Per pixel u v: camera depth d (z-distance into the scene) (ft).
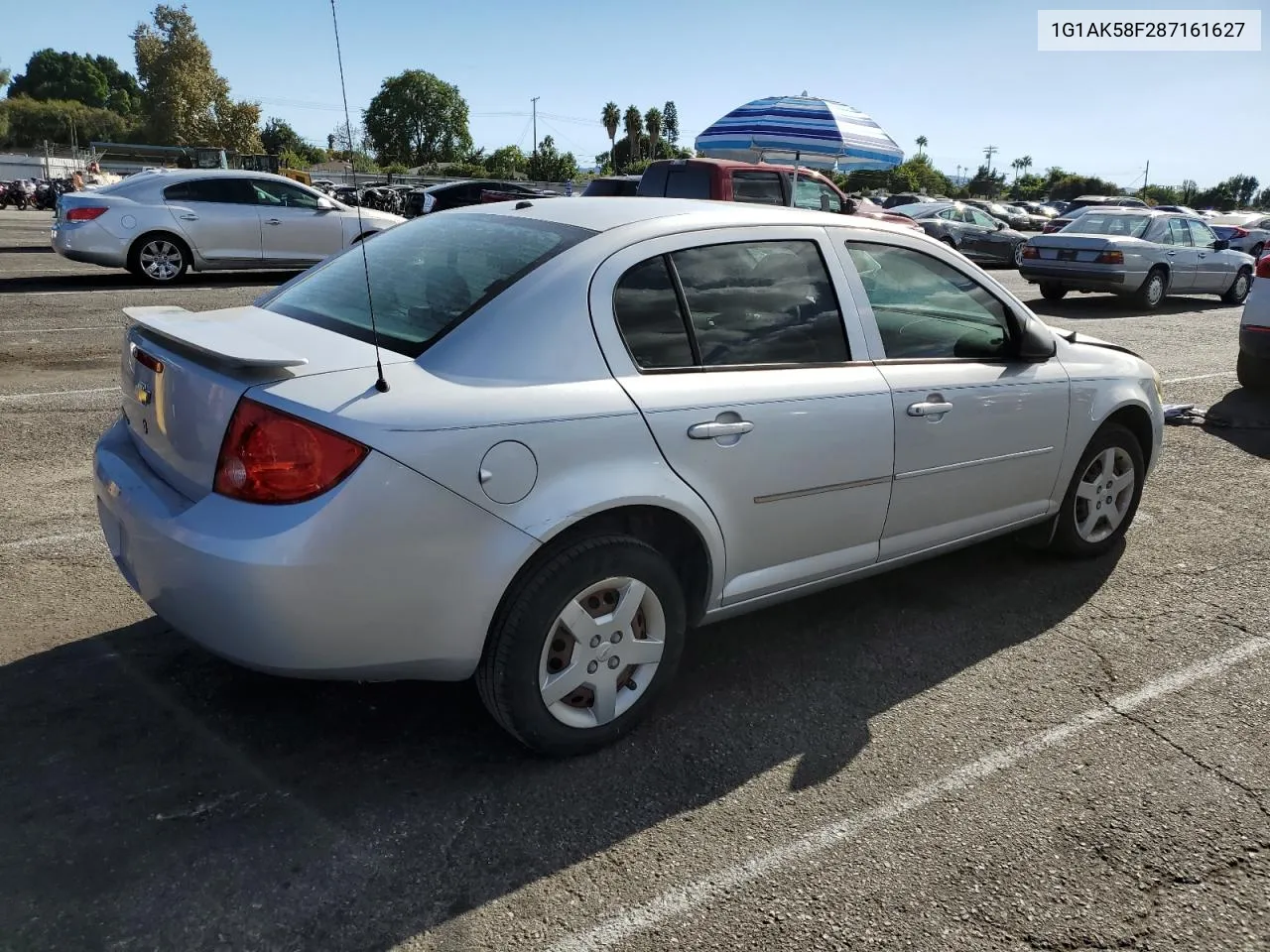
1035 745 10.27
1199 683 11.63
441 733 10.03
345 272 11.15
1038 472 13.55
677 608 9.94
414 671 8.75
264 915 7.54
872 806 9.16
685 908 7.81
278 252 44.93
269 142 255.09
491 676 8.98
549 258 9.58
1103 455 14.66
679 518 9.77
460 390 8.56
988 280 13.06
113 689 10.48
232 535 8.05
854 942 7.54
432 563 8.31
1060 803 9.30
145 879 7.82
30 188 155.43
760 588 10.73
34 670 10.78
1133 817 9.14
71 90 464.65
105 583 13.03
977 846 8.66
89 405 22.09
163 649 11.37
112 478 9.54
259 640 8.16
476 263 9.95
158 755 9.42
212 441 8.49
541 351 9.02
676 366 9.84
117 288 41.68
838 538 11.31
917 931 7.68
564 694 9.32
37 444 19.02
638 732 10.21
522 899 7.83
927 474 11.91
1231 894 8.20
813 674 11.57
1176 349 35.96
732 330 10.36
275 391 8.24
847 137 48.19
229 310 10.93
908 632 12.73
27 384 23.89
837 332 11.22
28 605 12.30
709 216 10.69
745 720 10.53
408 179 171.73
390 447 8.01
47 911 7.44
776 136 47.85
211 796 8.86
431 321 9.28
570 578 8.98
